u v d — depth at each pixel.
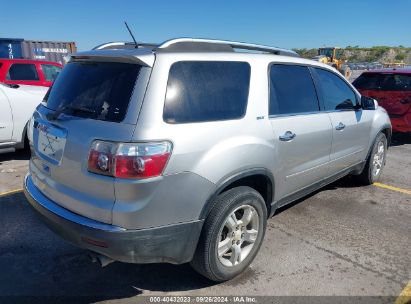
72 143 2.75
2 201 4.87
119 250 2.60
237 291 3.16
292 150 3.71
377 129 5.49
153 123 2.59
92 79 2.95
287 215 4.64
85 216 2.72
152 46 3.32
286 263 3.58
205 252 2.96
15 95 6.52
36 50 19.80
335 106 4.58
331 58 40.47
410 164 7.21
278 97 3.64
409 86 8.50
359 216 4.68
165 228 2.69
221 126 2.97
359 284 3.29
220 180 2.90
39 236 3.99
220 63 3.14
